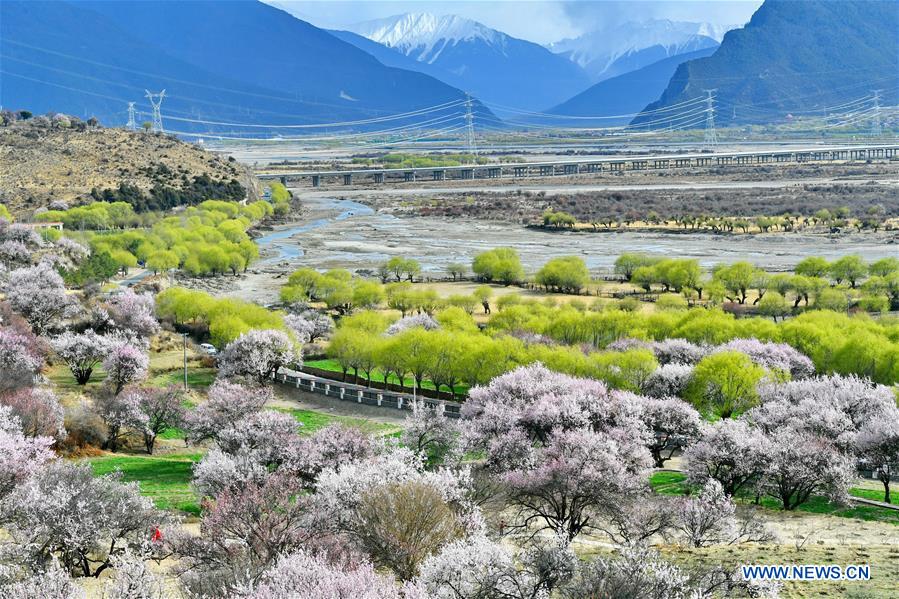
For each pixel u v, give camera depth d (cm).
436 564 4328
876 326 12975
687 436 8188
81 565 5259
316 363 13475
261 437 7306
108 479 5684
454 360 11262
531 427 7950
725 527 5784
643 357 10175
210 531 5122
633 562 4512
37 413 8181
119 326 12862
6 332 10544
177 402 9425
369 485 5434
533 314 15175
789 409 8400
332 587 3950
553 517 6059
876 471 7644
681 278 18588
